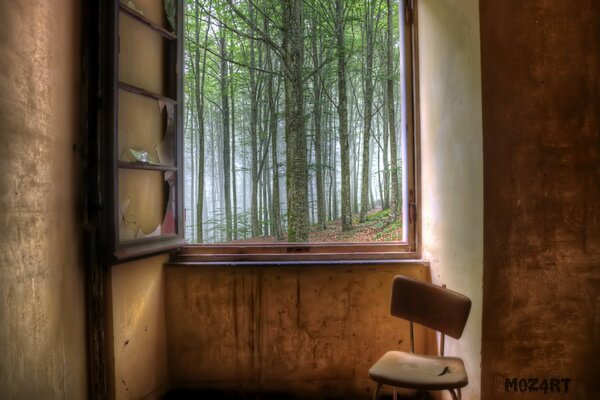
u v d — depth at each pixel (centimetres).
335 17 577
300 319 244
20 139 134
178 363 247
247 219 805
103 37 193
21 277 131
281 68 611
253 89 702
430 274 238
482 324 175
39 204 146
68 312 170
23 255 133
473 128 181
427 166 242
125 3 209
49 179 155
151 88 231
